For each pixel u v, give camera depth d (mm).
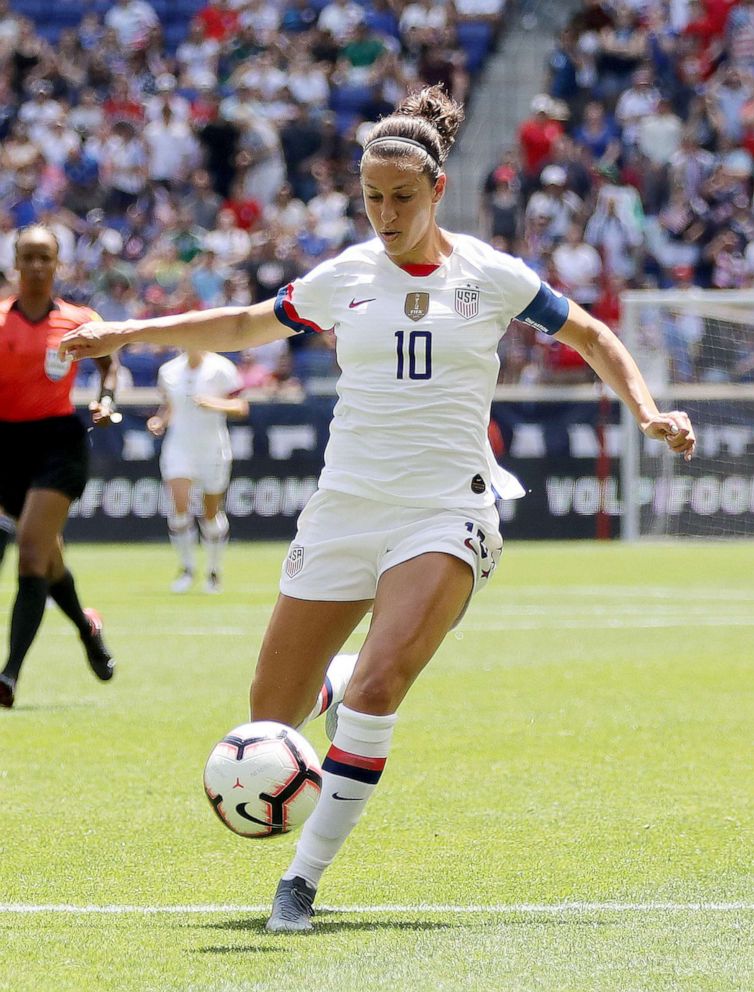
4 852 18500
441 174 15742
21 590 27328
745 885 16766
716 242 89000
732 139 93500
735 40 97312
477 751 25172
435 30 98500
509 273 16062
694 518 77250
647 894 16391
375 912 15750
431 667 35500
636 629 43125
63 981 13148
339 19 100562
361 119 97250
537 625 44188
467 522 15570
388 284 15953
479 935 14727
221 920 15414
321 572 15781
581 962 13695
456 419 15766
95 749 25344
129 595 53531
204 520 54562
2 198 90188
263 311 16484
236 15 102875
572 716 28609
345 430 15992
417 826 19891
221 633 42281
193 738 26391
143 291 84562
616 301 81812
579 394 78188
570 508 78312
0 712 29094
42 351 28266
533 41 104375
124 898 16359
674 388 77000
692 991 12750
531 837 19234
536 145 89875
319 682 16125
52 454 28484
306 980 13125
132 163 92250
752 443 76688
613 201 86188
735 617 46125
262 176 92500
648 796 21688
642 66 96750
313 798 14711
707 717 28406
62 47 100375
